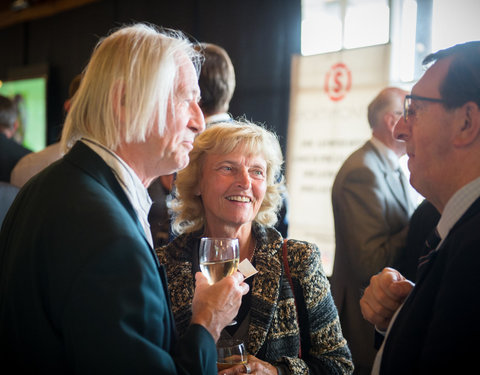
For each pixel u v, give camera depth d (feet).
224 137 5.09
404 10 11.87
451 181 3.33
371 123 9.00
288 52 14.30
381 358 3.55
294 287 4.94
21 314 2.95
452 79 3.24
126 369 2.73
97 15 20.03
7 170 9.75
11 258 3.11
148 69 3.33
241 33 15.47
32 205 3.19
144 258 2.99
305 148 13.51
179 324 4.76
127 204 3.28
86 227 2.91
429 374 2.81
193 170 5.37
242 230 5.26
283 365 4.50
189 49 3.77
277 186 5.59
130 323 2.81
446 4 11.01
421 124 3.40
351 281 8.50
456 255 2.90
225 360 4.09
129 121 3.30
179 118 3.51
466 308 2.74
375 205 8.23
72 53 21.11
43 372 2.88
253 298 4.81
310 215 13.28
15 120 11.35
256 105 15.02
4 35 24.16
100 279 2.80
